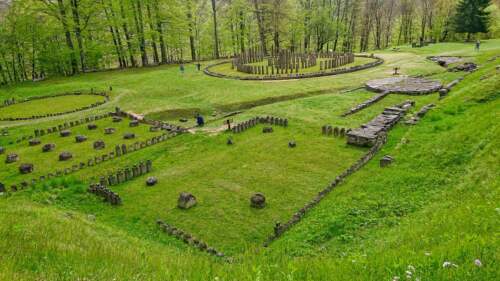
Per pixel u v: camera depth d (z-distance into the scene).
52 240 9.30
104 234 12.98
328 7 80.38
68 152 25.05
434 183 15.37
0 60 59.19
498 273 5.21
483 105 22.80
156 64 63.00
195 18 79.31
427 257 6.21
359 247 11.50
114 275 6.73
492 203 9.30
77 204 18.95
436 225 9.30
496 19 73.69
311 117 30.12
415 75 42.38
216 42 70.06
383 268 6.13
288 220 16.33
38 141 27.86
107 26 61.31
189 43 85.00
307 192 18.73
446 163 16.59
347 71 47.62
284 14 71.00
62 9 55.56
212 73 50.66
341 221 14.30
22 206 14.34
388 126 25.27
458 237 7.46
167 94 41.22
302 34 81.38
